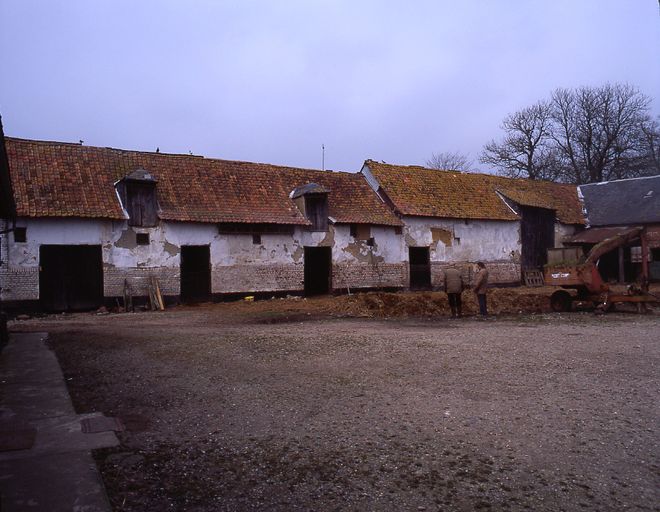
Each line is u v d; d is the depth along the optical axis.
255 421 5.93
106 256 20.00
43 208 18.64
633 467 4.65
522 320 16.05
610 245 17.94
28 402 6.39
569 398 6.75
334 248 25.17
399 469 4.64
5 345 10.53
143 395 6.95
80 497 3.91
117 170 22.00
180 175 23.34
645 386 7.32
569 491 4.21
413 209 27.19
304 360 9.21
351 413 6.21
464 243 29.19
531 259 31.91
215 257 22.22
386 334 12.52
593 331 12.93
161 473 4.53
